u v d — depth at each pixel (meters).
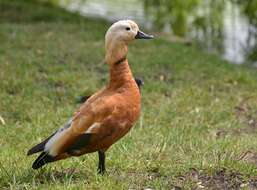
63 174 8.90
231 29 23.39
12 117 12.60
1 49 17.56
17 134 11.34
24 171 8.94
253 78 16.73
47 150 8.03
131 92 8.31
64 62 16.75
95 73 16.00
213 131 12.20
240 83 16.12
